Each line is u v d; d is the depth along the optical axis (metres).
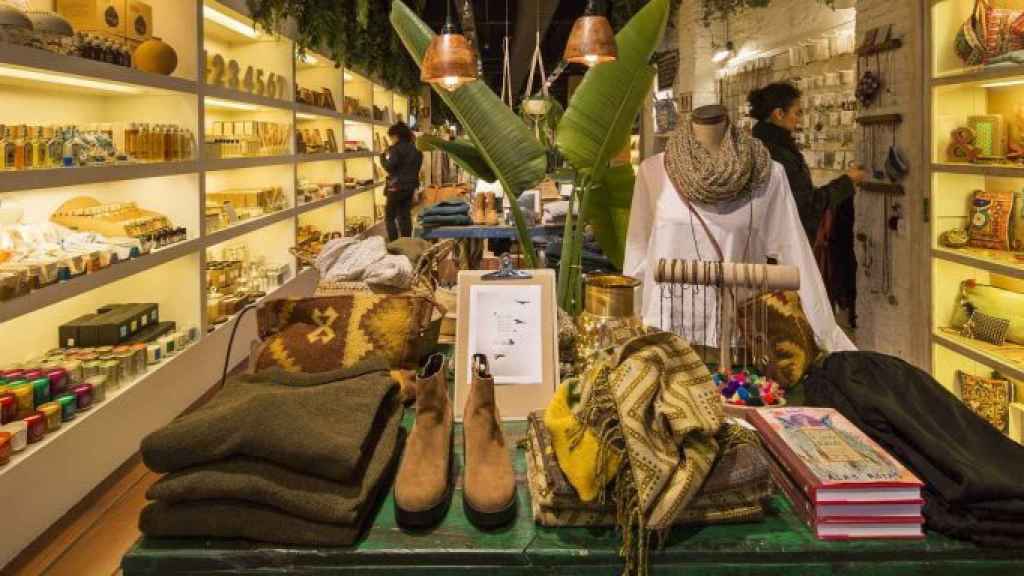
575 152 2.42
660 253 2.24
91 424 2.83
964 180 3.30
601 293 1.69
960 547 1.09
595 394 1.15
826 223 4.05
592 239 3.90
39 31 2.70
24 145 2.66
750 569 1.10
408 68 11.45
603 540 1.12
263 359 1.65
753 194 2.18
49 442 2.55
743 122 6.31
